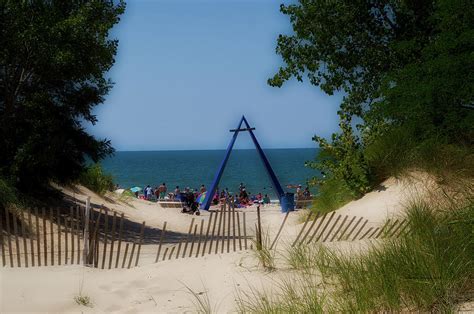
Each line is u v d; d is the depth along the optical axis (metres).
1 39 14.43
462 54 11.84
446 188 10.95
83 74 15.62
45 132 14.96
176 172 150.00
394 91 12.77
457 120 11.81
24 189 15.09
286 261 8.61
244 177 116.56
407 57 15.62
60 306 7.24
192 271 8.79
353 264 7.17
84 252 9.44
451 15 12.45
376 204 12.06
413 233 7.62
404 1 15.94
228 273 8.45
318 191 15.70
